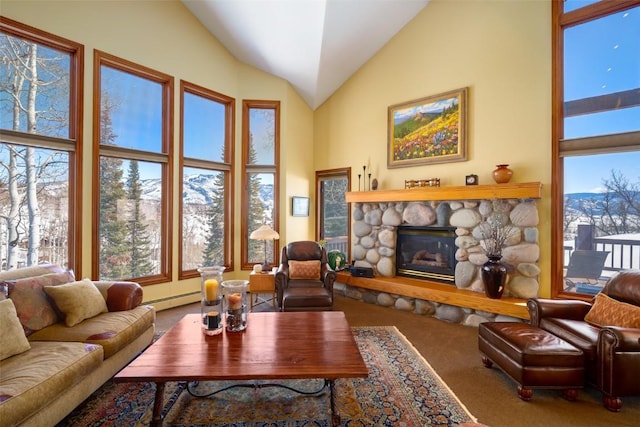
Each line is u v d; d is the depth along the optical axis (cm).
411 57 468
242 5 427
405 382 244
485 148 399
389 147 488
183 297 456
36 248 337
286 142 541
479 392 232
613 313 245
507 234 365
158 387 176
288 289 378
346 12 419
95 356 206
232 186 523
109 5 380
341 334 226
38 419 164
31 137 328
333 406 185
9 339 190
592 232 336
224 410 209
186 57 461
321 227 589
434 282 434
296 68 507
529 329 252
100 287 284
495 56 391
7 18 306
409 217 448
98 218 375
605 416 204
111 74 393
